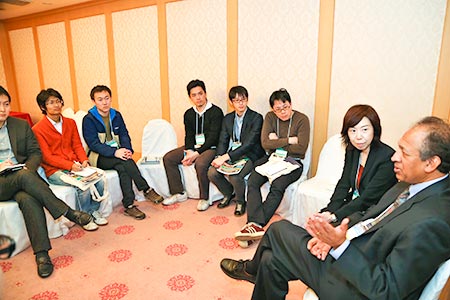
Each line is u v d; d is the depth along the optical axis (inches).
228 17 124.0
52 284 75.4
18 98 213.0
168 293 72.0
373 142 68.1
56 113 102.7
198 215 111.9
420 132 41.8
